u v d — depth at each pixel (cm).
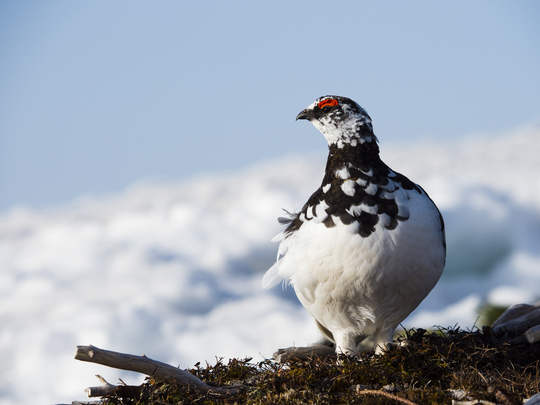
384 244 793
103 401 792
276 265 938
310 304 893
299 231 861
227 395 750
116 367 723
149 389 747
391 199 817
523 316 1101
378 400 688
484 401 657
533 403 623
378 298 834
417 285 836
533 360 883
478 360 812
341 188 830
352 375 758
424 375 763
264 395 734
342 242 801
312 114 894
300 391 728
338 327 907
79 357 694
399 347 827
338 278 819
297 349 929
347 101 873
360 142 859
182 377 757
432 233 827
